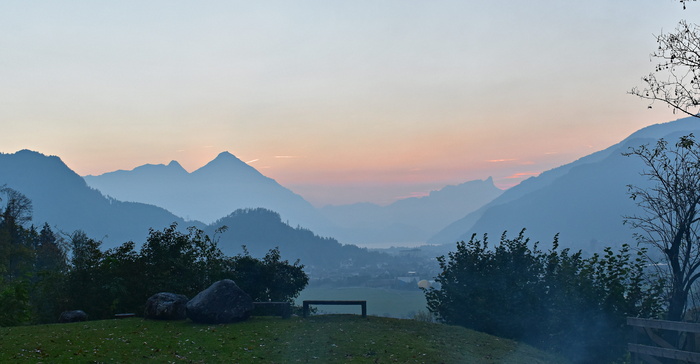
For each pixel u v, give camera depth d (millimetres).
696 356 12219
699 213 15375
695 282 15812
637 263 16281
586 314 16031
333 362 13062
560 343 16656
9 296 21234
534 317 17266
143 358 12727
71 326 16531
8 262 57906
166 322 17500
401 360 13547
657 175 16016
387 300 169750
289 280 24641
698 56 15016
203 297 17578
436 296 20031
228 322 17391
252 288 23828
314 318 18625
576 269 17047
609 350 16000
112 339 14398
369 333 16203
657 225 16047
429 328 17609
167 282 22047
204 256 24062
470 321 18922
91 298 21391
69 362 12047
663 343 13062
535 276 18078
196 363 12562
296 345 14555
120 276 21859
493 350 15484
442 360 13812
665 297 15867
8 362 11797
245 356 13289
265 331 16062
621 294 15977
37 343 13641
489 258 19438
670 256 15711
